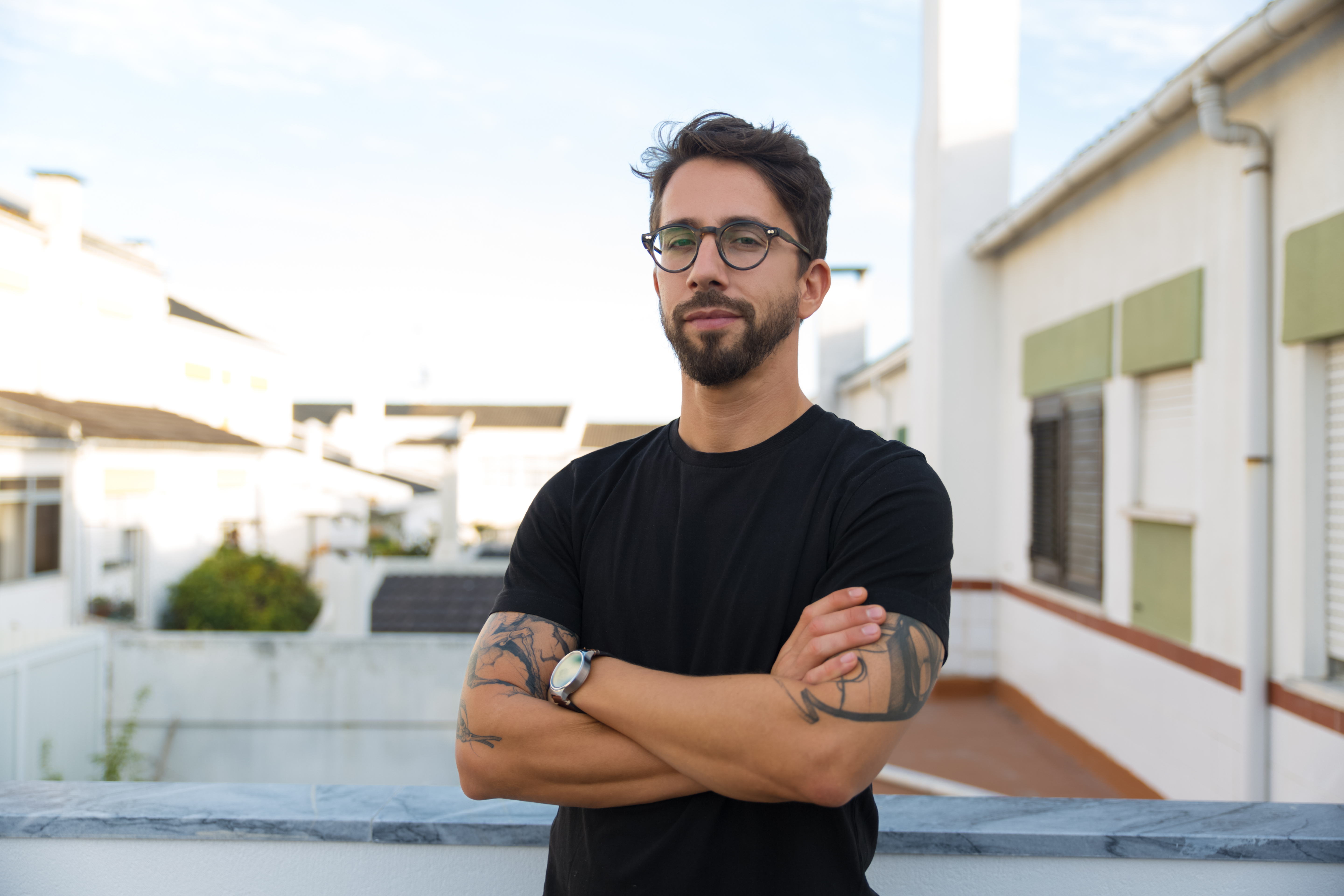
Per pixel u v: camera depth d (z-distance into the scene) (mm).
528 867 1568
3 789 1726
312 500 25047
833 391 18656
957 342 8828
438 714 12195
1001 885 1542
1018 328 8273
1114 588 6258
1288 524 4227
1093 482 6676
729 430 1269
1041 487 7758
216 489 21219
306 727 12109
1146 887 1529
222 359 26156
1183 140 5242
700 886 1124
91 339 20875
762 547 1188
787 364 1275
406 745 12148
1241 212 4645
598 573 1292
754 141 1252
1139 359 5793
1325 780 3904
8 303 18781
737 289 1226
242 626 18500
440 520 25234
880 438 1266
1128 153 5754
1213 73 4457
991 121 8805
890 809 1651
